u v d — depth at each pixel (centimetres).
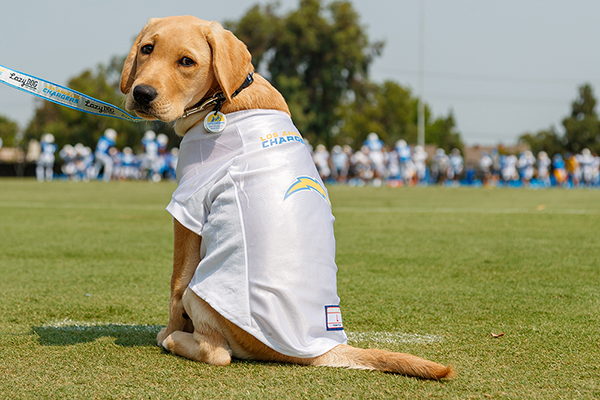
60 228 748
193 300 246
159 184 2644
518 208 1161
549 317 336
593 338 293
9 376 227
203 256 256
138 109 250
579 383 229
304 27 4597
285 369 234
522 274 466
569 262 520
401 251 581
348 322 327
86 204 1189
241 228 236
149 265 495
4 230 721
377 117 6150
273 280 231
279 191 240
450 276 457
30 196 1478
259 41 4709
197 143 261
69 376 227
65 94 273
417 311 350
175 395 208
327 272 244
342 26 4775
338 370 233
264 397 207
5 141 6794
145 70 250
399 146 3259
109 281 429
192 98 257
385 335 301
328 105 4881
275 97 270
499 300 379
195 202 251
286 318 232
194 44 252
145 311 346
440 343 286
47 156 3456
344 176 3478
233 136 255
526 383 228
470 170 3966
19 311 340
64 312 340
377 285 424
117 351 261
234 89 256
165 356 253
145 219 874
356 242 643
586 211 1077
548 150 6066
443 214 1002
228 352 241
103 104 281
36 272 459
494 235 707
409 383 222
